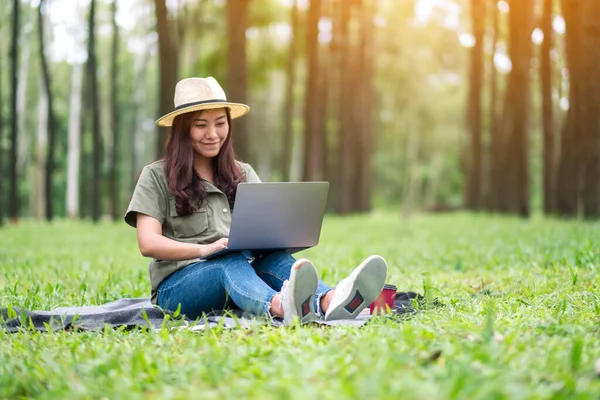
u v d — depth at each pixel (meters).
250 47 31.56
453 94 51.06
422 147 54.28
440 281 6.23
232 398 2.50
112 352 3.38
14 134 19.09
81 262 8.50
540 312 4.14
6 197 39.31
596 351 3.05
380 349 3.00
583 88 15.53
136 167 34.72
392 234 13.81
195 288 4.36
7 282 6.33
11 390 2.96
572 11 15.68
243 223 4.12
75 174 31.38
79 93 31.58
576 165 15.82
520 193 19.50
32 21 30.75
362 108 26.94
